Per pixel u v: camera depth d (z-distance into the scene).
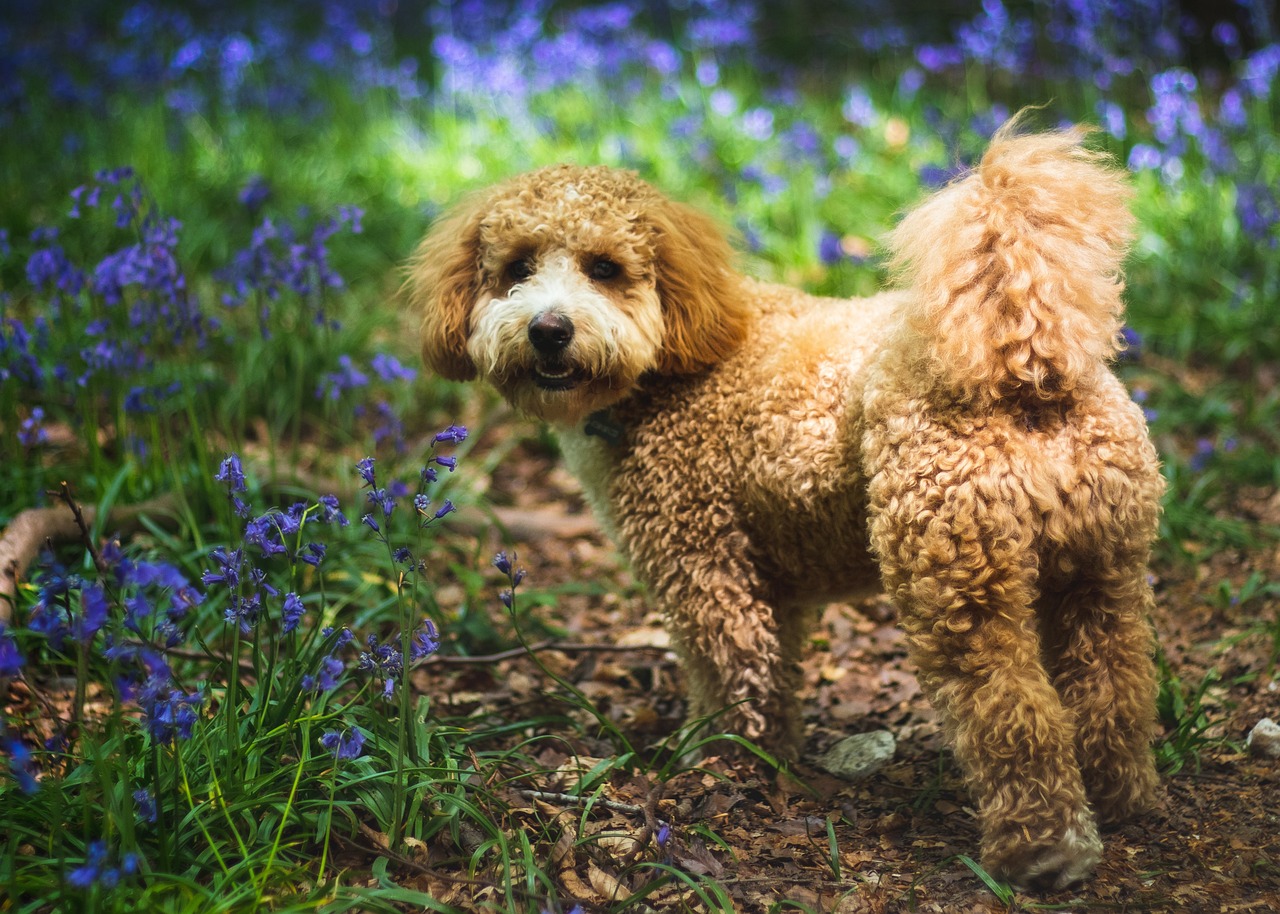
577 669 4.10
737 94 9.19
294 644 2.91
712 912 2.50
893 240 2.76
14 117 8.42
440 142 8.81
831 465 3.01
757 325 3.46
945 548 2.60
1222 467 5.00
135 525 4.26
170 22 10.82
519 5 10.94
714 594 3.27
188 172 7.80
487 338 3.40
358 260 6.98
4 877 2.30
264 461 5.06
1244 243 6.40
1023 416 2.64
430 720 3.41
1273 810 2.89
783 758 3.33
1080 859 2.56
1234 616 4.02
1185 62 9.78
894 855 2.83
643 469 3.35
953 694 2.63
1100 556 2.72
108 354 4.26
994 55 9.00
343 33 10.38
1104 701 2.80
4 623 3.30
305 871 2.54
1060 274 2.57
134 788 2.60
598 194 3.46
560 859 2.70
